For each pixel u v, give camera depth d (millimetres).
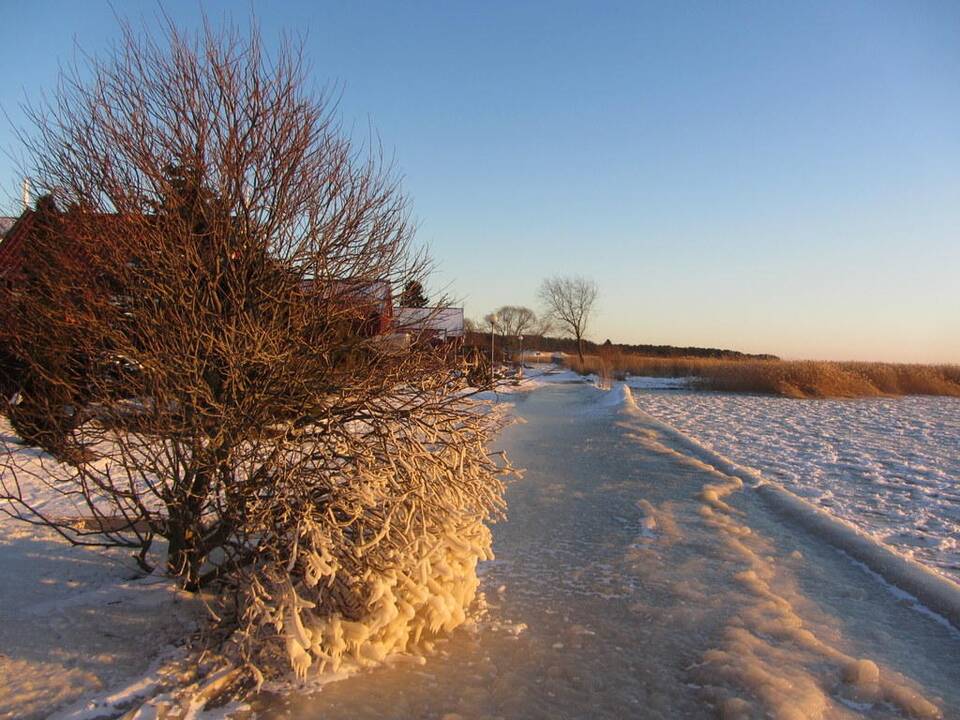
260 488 4441
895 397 40656
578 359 60281
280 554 4328
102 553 5887
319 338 4496
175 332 4211
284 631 4027
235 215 4492
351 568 4223
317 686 4020
